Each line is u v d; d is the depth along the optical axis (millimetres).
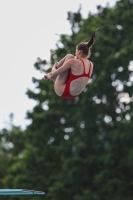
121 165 35375
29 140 41156
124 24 37469
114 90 38125
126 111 36719
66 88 12320
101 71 37094
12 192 14148
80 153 37281
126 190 35500
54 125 39969
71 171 36344
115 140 35750
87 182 37125
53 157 40844
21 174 40438
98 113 38094
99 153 37625
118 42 37438
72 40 39844
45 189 39312
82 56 12398
